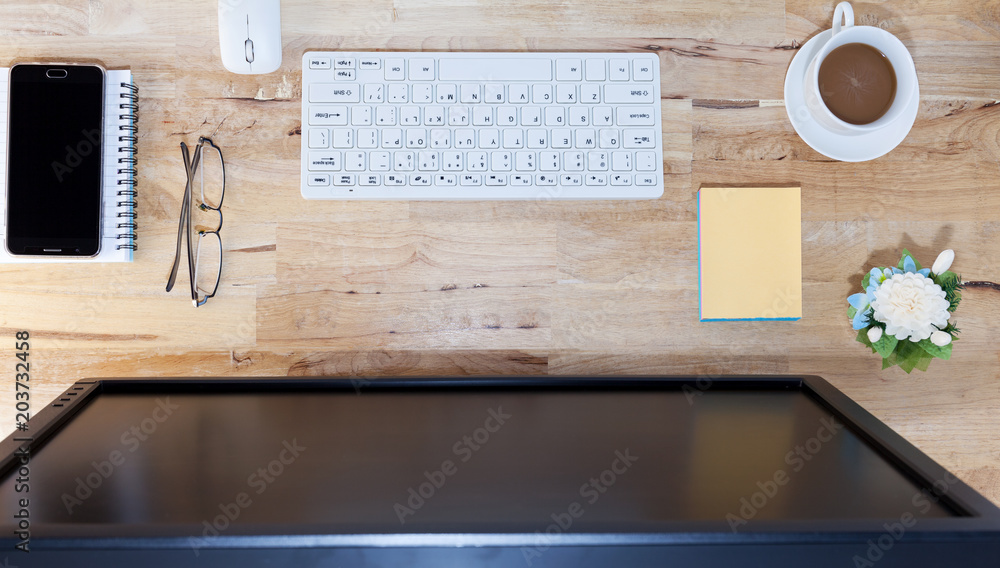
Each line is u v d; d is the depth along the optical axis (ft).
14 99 2.50
